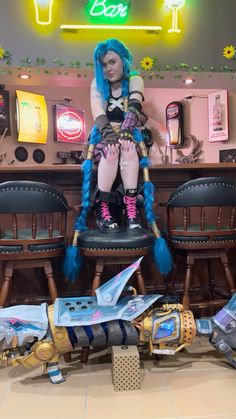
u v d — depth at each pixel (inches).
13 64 100.6
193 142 185.6
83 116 189.6
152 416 53.0
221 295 86.3
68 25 100.0
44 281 88.0
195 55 105.7
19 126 158.6
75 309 62.5
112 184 77.8
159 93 188.5
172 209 82.8
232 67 106.9
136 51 104.0
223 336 65.1
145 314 63.7
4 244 70.0
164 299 72.3
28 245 70.1
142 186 79.9
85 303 64.7
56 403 56.8
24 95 160.4
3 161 157.6
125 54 78.5
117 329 61.3
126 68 79.0
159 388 60.3
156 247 76.8
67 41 101.3
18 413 54.4
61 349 61.0
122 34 102.9
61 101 183.3
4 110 157.0
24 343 60.8
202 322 65.7
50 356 60.4
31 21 100.2
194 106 184.5
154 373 65.2
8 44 100.1
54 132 180.7
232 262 94.8
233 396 57.8
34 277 87.7
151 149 178.7
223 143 174.7
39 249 70.7
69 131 184.4
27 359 60.1
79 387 61.3
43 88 176.7
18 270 87.1
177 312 64.1
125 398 57.7
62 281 88.0
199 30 105.3
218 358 70.6
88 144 79.4
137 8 102.3
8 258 70.3
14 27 100.0
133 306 62.9
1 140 148.9
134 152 76.0
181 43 105.0
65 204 71.3
